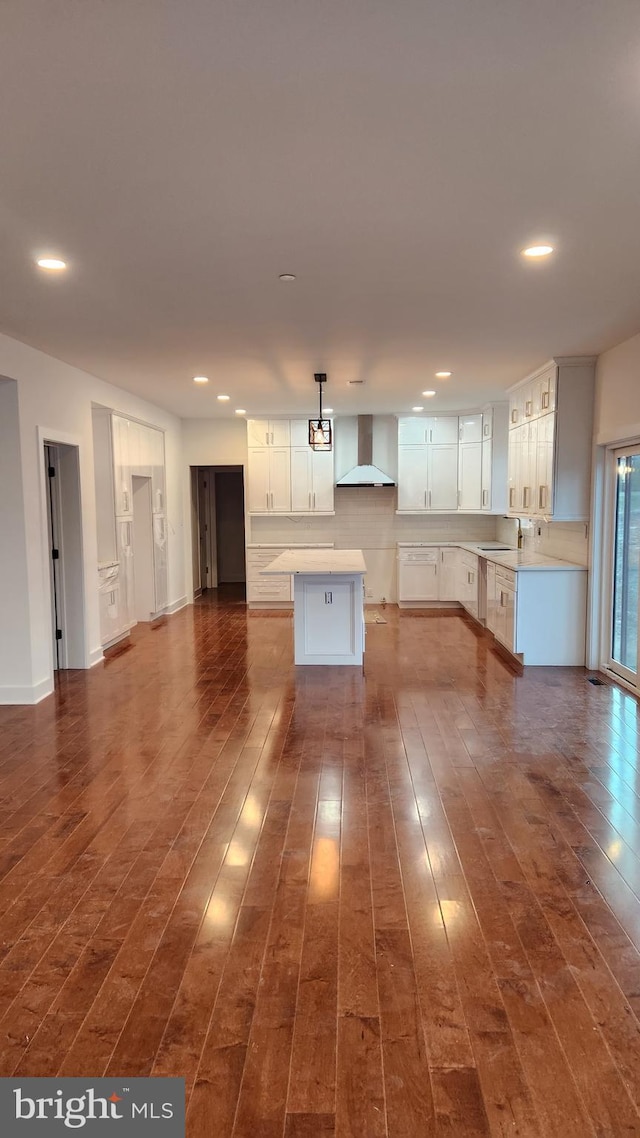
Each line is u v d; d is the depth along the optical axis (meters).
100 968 2.12
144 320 4.20
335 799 3.29
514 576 5.86
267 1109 1.63
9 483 4.77
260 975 2.08
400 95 1.87
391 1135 1.56
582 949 2.20
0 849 2.86
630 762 3.75
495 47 1.68
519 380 6.59
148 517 8.26
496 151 2.19
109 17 1.55
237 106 1.92
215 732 4.29
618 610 5.53
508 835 2.94
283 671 5.83
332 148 2.16
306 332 4.56
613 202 2.58
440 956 2.17
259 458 9.25
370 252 3.08
